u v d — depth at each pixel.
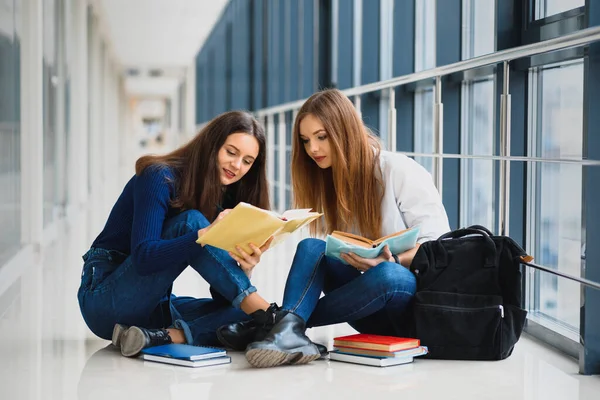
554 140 3.03
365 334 2.53
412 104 4.81
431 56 4.81
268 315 2.37
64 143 7.77
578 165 2.84
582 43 2.17
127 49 18.52
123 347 2.48
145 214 2.42
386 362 2.34
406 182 2.60
